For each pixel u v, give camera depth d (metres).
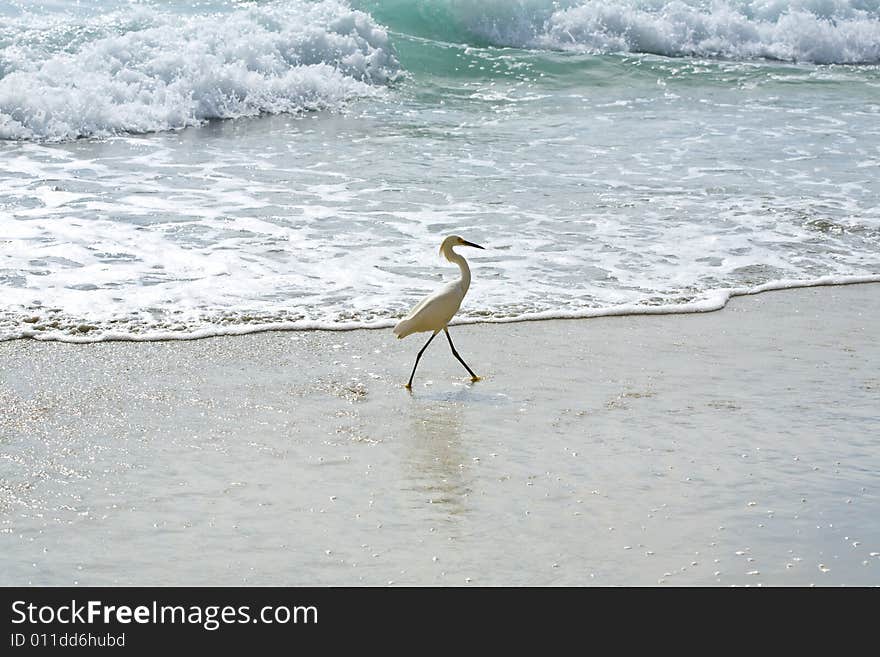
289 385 7.87
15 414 7.16
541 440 7.03
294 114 17.94
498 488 6.34
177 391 7.67
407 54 21.61
